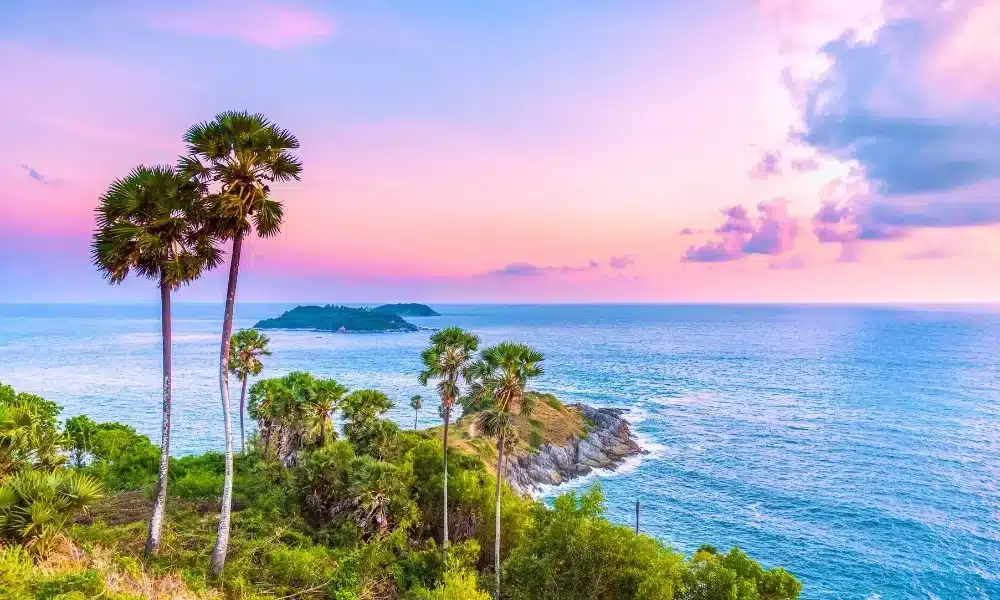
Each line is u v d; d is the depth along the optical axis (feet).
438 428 276.82
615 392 535.19
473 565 125.59
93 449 160.66
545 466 274.57
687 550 203.31
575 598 83.30
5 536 63.67
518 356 123.44
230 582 80.23
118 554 77.25
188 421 389.80
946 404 469.98
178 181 80.33
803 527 223.51
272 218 82.84
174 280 81.41
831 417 424.05
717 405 470.80
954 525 225.35
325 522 122.93
